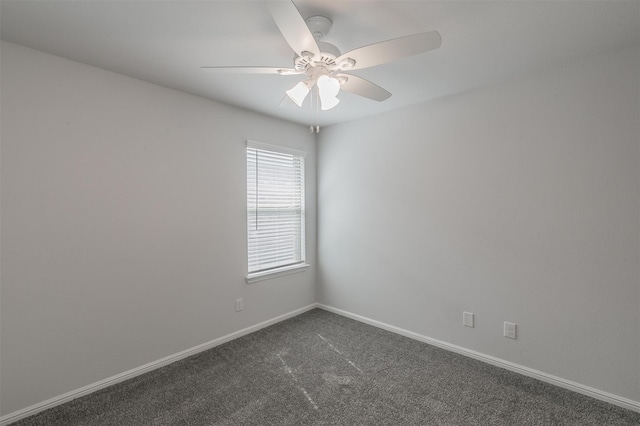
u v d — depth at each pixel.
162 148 2.43
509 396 2.03
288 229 3.50
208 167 2.72
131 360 2.27
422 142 2.82
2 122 1.77
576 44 1.83
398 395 2.05
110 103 2.16
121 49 1.87
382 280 3.16
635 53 1.84
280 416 1.85
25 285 1.84
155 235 2.39
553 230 2.14
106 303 2.15
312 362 2.49
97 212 2.10
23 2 1.43
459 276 2.62
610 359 1.95
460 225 2.60
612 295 1.93
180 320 2.55
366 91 1.84
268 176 3.26
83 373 2.06
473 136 2.51
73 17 1.55
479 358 2.51
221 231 2.82
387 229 3.11
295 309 3.56
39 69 1.88
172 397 2.04
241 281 2.99
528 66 2.11
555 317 2.15
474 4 1.46
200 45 1.83
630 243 1.87
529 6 1.48
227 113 2.86
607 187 1.94
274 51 1.90
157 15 1.54
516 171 2.30
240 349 2.72
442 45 1.84
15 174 1.80
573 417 1.82
